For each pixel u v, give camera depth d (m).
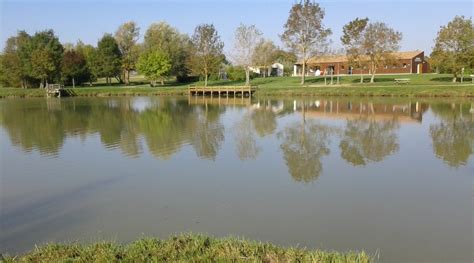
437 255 7.71
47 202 11.16
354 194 11.35
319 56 61.06
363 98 43.88
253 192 11.63
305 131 22.83
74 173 14.09
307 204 10.60
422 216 9.67
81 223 9.61
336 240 8.42
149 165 15.05
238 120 28.19
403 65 73.50
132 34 76.44
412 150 17.16
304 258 5.85
